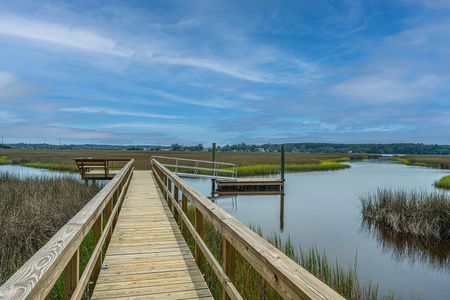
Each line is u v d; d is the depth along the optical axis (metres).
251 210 13.44
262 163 37.59
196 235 3.90
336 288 5.36
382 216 11.17
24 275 1.43
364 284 6.31
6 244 6.48
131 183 13.14
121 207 7.99
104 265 4.13
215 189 18.12
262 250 1.80
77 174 23.89
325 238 9.47
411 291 6.07
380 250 8.47
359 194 17.50
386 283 6.41
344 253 8.20
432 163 48.44
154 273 3.89
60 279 4.34
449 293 5.98
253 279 4.73
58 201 10.06
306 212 13.03
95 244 3.61
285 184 22.23
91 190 13.18
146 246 4.98
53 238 2.01
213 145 19.12
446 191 17.70
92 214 2.83
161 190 10.73
